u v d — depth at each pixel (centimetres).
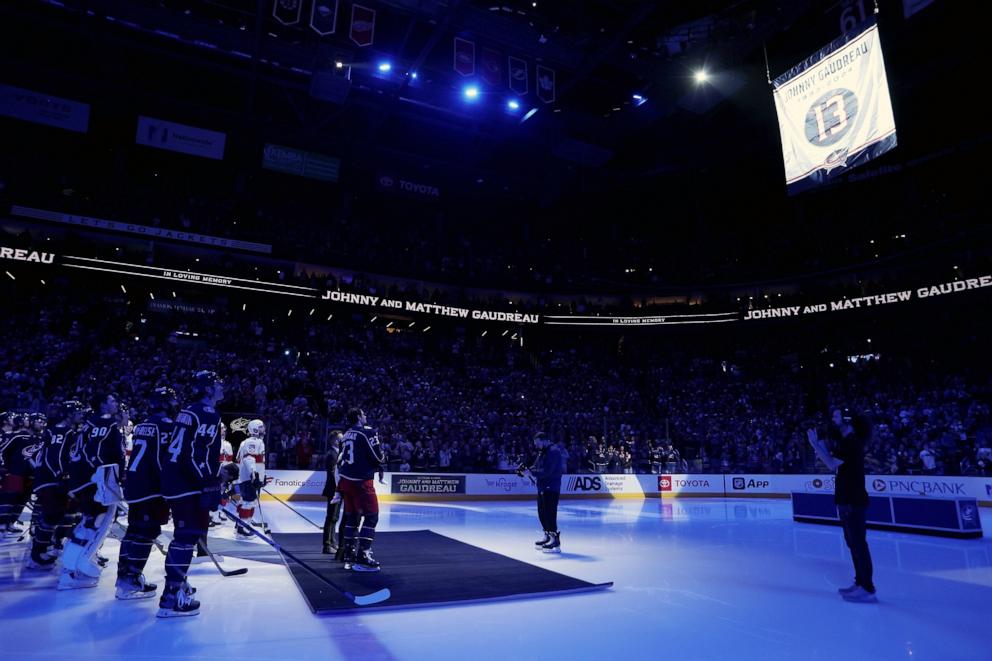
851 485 633
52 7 2309
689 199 4009
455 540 1039
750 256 3634
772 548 1014
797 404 2969
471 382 3148
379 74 2659
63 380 2162
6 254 2312
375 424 2298
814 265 3275
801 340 3409
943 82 2789
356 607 538
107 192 2859
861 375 3031
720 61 2519
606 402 3192
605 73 2847
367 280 3256
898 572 791
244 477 1031
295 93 2912
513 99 2786
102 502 593
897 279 3172
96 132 3005
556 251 4019
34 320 2441
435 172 3606
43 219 2462
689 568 805
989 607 594
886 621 538
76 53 2667
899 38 2489
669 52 2495
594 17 2394
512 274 3672
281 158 3177
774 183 3756
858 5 1967
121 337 2516
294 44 2439
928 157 3145
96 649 418
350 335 3178
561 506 1988
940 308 3008
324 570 716
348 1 2173
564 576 714
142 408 1988
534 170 3762
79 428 638
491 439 2467
